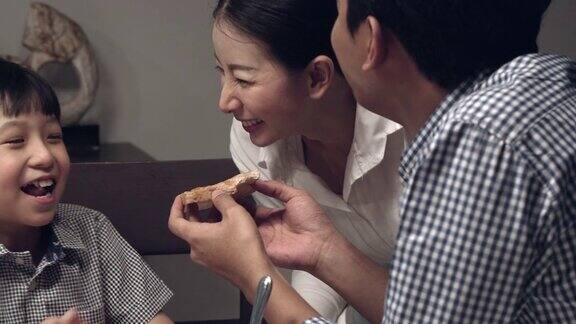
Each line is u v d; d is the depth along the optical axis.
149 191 2.23
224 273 1.50
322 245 1.64
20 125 1.79
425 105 1.30
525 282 1.20
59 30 2.85
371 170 1.87
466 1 1.23
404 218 1.22
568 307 1.19
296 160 1.94
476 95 1.22
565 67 1.26
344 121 1.80
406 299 1.21
